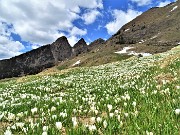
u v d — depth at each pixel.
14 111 11.79
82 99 13.52
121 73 28.47
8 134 7.00
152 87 14.84
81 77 31.38
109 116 8.88
